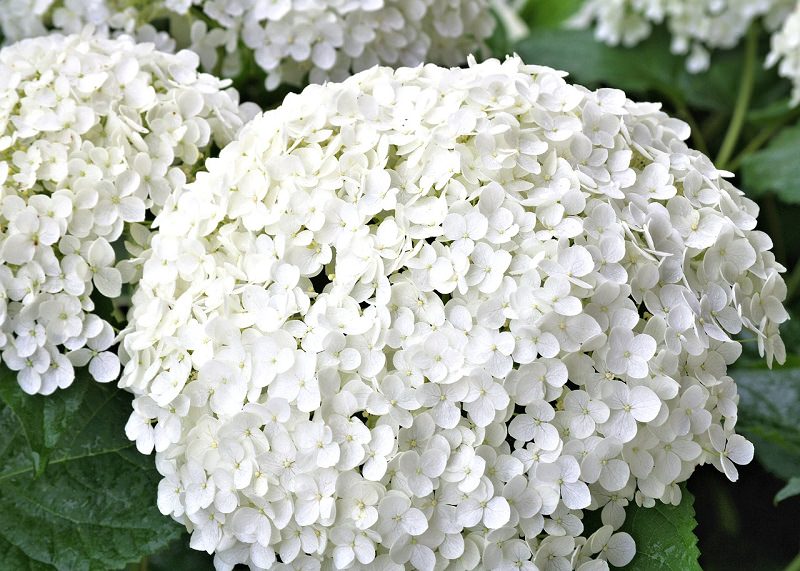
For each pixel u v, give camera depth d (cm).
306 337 76
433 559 75
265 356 76
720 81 114
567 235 76
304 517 75
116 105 83
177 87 84
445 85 80
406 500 75
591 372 76
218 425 77
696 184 79
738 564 99
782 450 92
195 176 84
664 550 76
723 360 77
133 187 81
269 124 80
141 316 79
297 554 76
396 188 77
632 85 107
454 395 75
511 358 75
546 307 75
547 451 75
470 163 77
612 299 76
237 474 76
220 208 79
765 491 100
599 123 79
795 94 103
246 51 93
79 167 81
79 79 82
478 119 78
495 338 75
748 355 96
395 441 75
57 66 83
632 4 111
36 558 79
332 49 91
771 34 114
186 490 77
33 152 81
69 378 80
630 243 76
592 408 75
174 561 93
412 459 75
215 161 81
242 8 90
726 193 79
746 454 77
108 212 81
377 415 76
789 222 107
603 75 108
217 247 79
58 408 80
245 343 77
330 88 80
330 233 77
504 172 77
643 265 76
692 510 77
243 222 79
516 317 75
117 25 92
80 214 80
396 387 75
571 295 75
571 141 79
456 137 77
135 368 79
